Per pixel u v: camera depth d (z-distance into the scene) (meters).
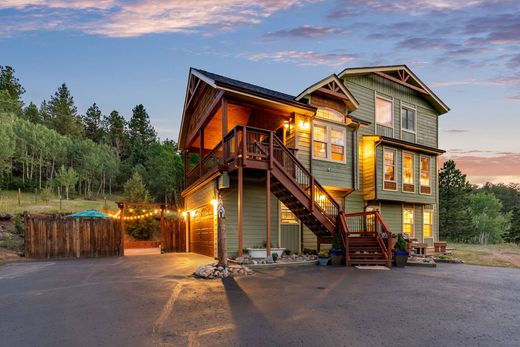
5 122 40.28
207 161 13.25
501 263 12.17
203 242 14.62
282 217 12.88
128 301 5.49
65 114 66.56
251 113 15.45
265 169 10.26
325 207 12.05
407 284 7.02
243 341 3.54
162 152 40.59
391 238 10.16
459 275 8.41
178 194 39.22
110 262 11.98
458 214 32.09
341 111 14.12
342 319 4.37
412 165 16.95
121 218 15.20
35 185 38.62
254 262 9.90
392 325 4.12
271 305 5.13
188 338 3.65
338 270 9.22
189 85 15.70
